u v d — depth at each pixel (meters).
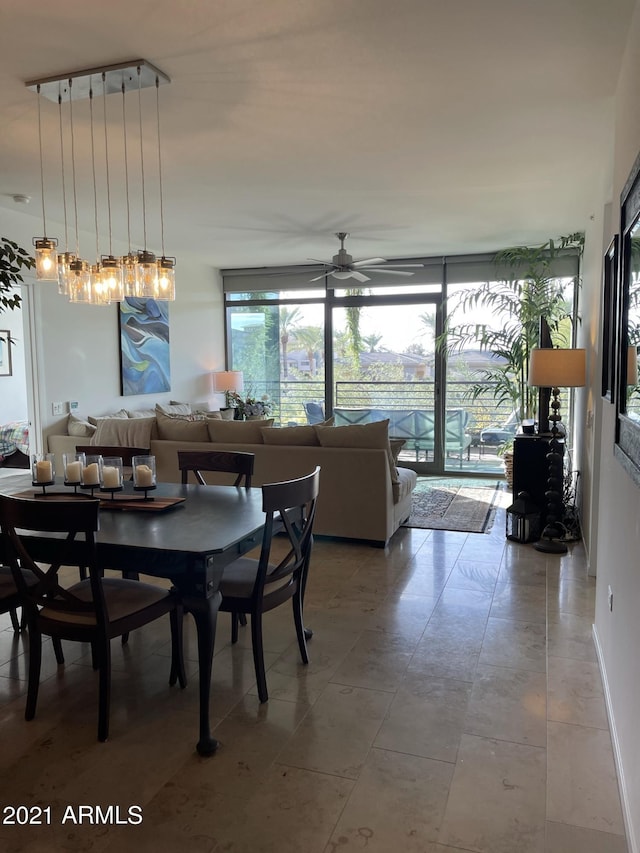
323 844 1.78
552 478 4.75
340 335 8.13
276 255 7.47
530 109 3.19
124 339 6.68
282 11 2.28
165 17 2.31
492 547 4.65
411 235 6.36
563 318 6.70
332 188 4.63
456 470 7.80
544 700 2.54
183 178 4.37
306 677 2.74
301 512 2.98
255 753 2.20
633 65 2.29
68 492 3.06
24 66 2.70
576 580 3.94
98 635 2.28
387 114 3.24
